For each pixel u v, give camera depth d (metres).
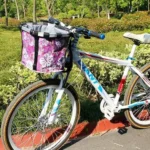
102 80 4.39
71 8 31.20
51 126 3.20
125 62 3.15
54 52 2.44
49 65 2.46
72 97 3.03
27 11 34.06
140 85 3.40
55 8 30.97
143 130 3.51
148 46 4.81
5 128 2.75
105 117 3.44
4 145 2.83
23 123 3.19
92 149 3.17
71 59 2.75
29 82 3.88
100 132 3.44
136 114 3.53
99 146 3.22
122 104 3.34
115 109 3.20
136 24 17.22
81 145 3.23
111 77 4.38
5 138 2.79
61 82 2.82
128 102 3.33
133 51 3.17
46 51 2.41
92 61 4.21
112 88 4.38
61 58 2.51
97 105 3.87
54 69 2.50
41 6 31.81
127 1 31.27
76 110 3.12
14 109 2.73
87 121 3.57
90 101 3.99
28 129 3.14
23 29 2.48
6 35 13.05
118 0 30.89
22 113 3.12
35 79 3.88
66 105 3.26
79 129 3.44
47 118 2.90
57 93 2.90
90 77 3.00
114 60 3.06
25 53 2.53
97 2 30.23
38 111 3.05
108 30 16.89
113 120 3.62
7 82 4.87
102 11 32.72
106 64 4.33
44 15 31.33
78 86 4.25
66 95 3.16
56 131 3.25
